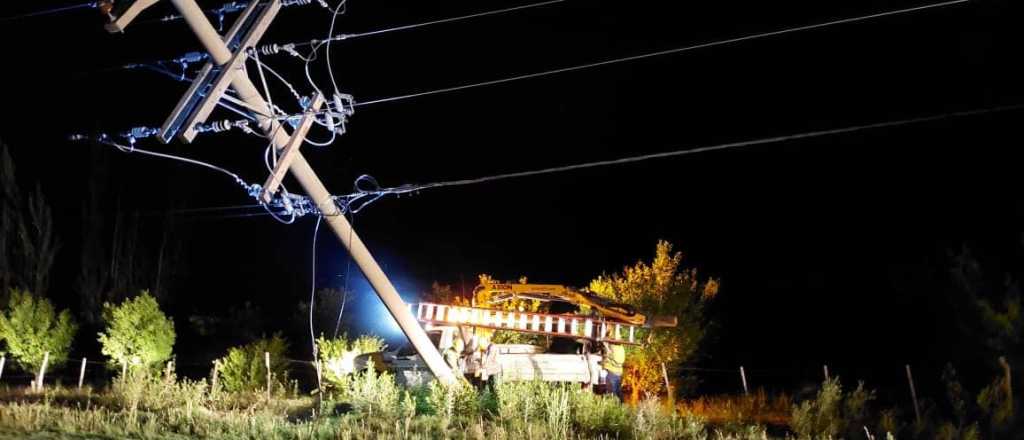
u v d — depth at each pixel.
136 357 20.28
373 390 14.62
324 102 13.35
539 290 16.95
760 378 22.98
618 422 13.45
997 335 15.36
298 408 15.73
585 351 16.44
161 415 13.80
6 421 12.32
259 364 18.56
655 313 18.70
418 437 12.00
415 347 14.23
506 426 13.01
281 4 12.95
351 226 13.79
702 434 13.47
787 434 13.81
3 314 22.72
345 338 19.11
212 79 12.50
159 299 29.75
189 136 11.88
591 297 16.41
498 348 15.91
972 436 13.55
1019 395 14.51
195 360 25.17
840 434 14.08
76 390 17.67
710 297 20.75
